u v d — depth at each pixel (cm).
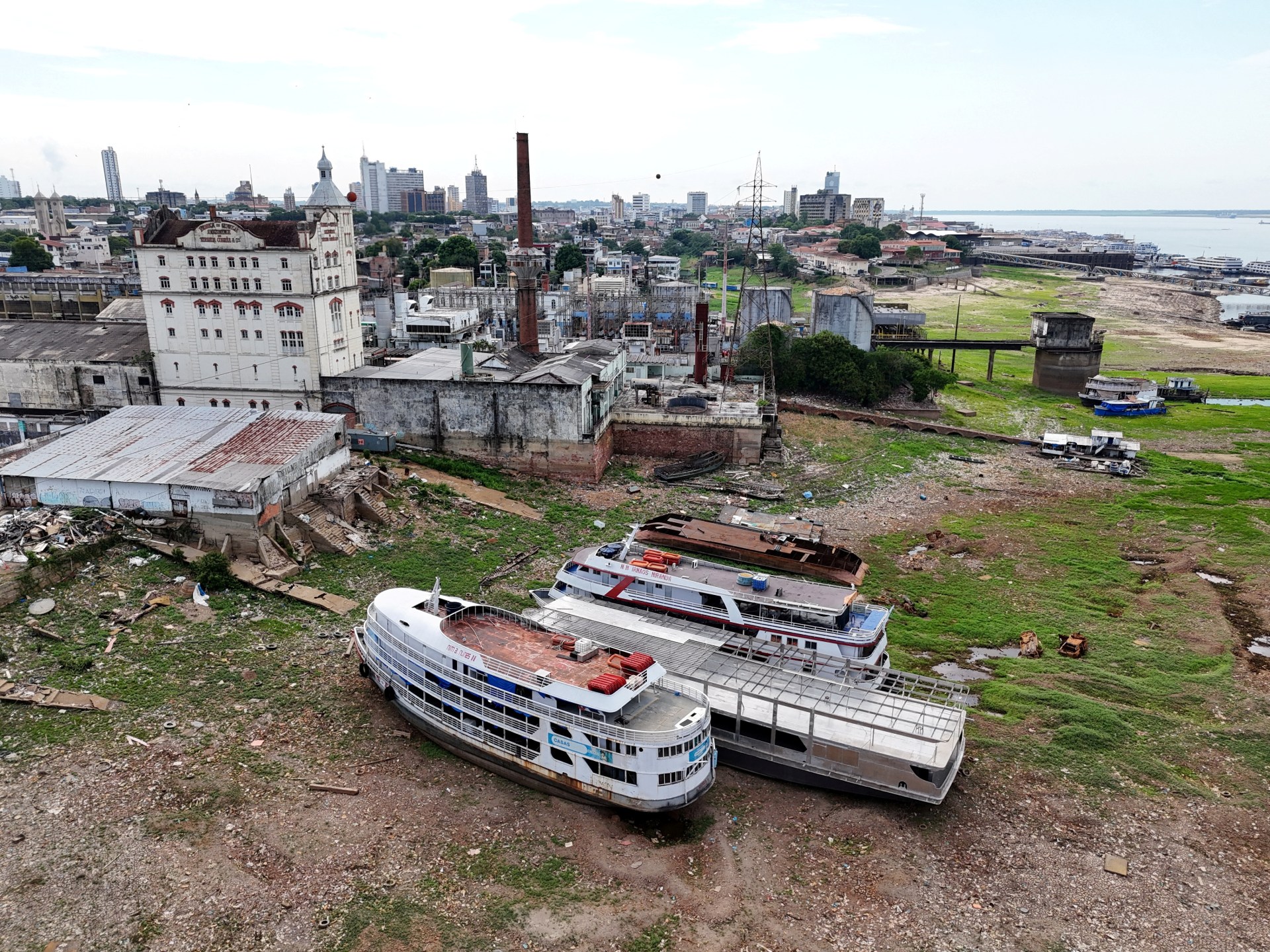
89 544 4656
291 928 2625
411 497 6050
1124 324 18900
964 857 3084
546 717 3219
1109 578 5569
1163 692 4231
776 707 3419
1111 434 8494
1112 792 3459
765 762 3525
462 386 7069
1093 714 3969
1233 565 5806
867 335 12381
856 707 3550
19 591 4262
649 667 3394
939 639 4716
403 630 3675
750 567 5012
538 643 3647
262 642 4212
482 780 3409
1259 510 6894
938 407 10394
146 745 3400
